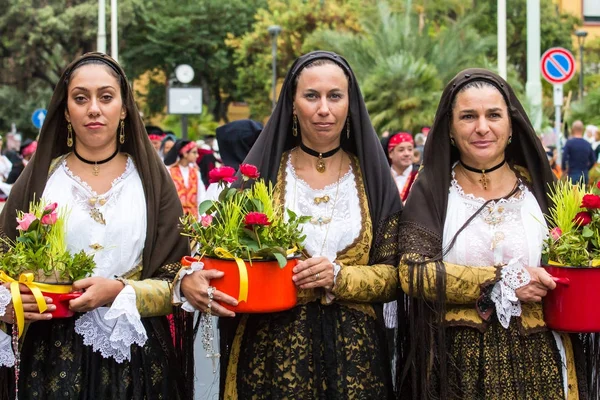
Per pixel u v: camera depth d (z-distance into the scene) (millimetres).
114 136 4508
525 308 4375
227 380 4539
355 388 4383
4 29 42312
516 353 4320
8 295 4004
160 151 15695
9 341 4152
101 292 4133
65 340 4270
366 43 27328
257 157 4609
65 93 4434
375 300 4480
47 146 4473
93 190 4445
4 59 43562
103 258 4379
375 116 25219
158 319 4480
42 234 4145
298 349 4375
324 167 4641
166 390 4449
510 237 4406
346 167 4668
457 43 27312
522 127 4508
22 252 4094
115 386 4289
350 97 4602
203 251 4238
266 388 4406
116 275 4414
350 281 4320
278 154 4613
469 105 4398
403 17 28234
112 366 4305
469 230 4438
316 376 4406
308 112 4469
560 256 4246
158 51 48219
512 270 4211
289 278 4223
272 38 39688
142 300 4258
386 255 4566
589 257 4215
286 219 4492
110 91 4387
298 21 42906
